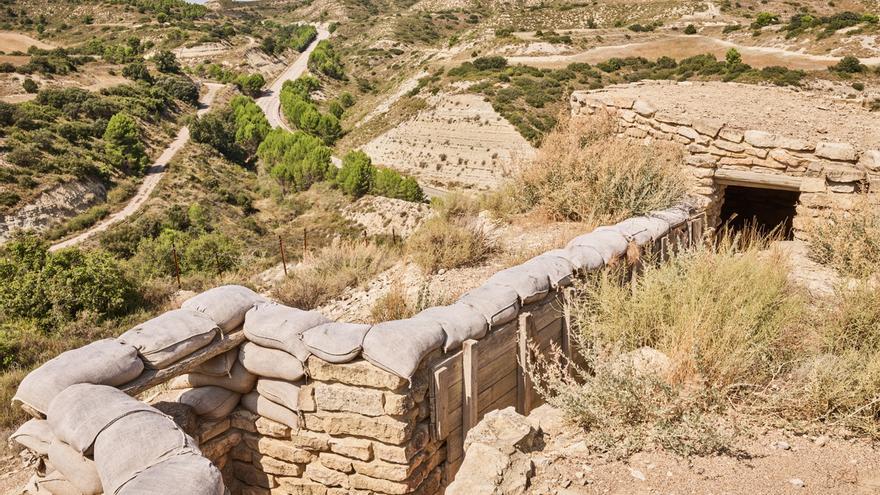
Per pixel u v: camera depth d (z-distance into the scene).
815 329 5.43
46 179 50.97
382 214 46.78
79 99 73.25
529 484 3.62
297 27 197.00
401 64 133.25
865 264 7.11
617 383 4.39
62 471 3.51
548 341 5.66
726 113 12.10
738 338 4.77
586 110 13.49
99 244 43.00
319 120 86.88
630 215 8.81
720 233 10.60
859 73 57.34
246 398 4.79
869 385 4.20
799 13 106.00
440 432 4.42
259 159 79.62
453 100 72.19
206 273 19.50
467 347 4.56
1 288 13.80
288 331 4.42
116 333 12.59
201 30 143.62
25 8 155.88
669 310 5.41
